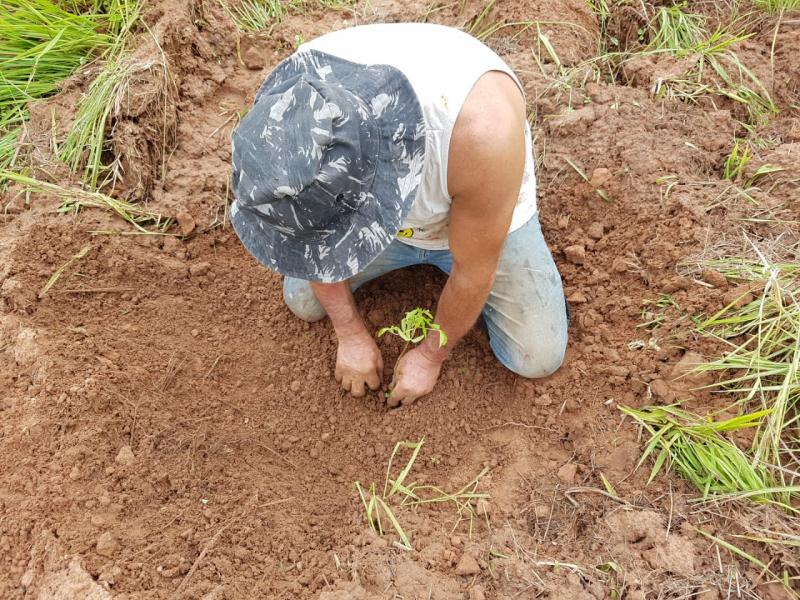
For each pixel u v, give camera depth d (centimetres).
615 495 187
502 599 169
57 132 272
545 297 206
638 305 218
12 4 306
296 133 124
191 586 173
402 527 190
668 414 197
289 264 153
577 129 258
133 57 276
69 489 184
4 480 185
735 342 198
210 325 238
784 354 192
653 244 223
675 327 208
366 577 175
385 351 232
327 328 236
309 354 231
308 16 328
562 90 272
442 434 215
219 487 199
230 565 180
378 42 151
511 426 214
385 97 136
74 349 213
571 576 171
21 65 291
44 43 295
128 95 263
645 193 235
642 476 190
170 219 257
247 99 299
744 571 168
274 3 328
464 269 169
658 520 178
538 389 218
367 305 240
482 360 228
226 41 309
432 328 189
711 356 198
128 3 306
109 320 229
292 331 237
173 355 225
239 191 133
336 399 223
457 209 155
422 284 243
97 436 195
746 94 272
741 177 238
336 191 128
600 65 295
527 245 200
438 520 194
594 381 212
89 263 238
